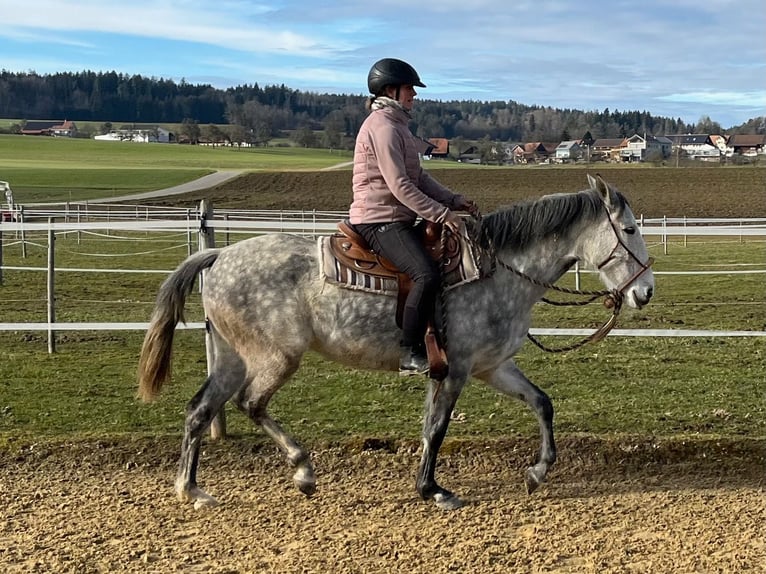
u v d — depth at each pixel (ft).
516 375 17.39
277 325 16.15
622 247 16.55
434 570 13.57
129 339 34.60
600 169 209.97
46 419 22.09
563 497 17.15
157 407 23.40
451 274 16.05
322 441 19.79
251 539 14.92
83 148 330.75
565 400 24.14
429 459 16.49
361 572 13.50
